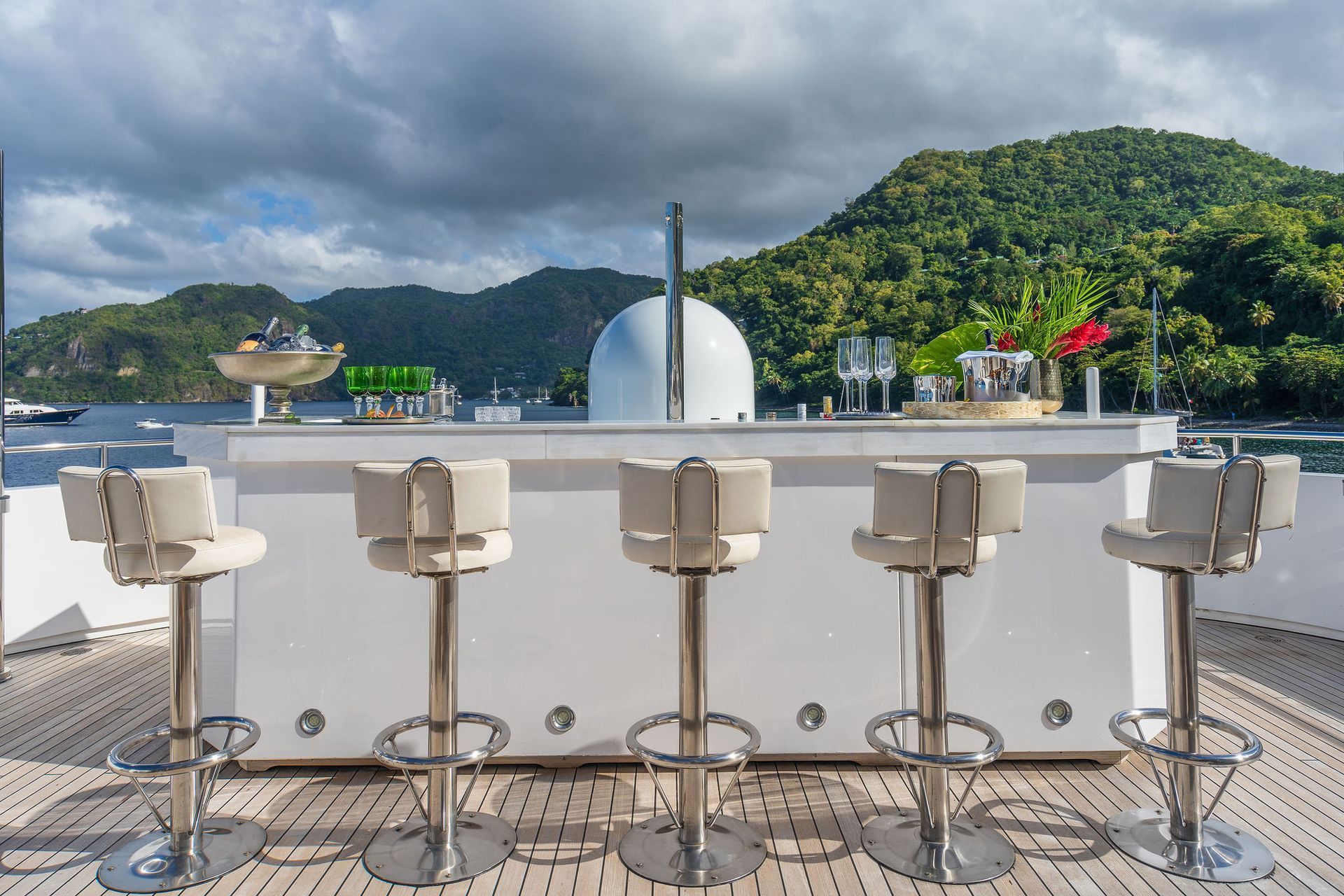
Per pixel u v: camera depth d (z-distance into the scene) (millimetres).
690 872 1852
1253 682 3250
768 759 2480
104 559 1774
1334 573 3867
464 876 1851
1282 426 39906
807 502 2398
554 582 2400
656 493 1756
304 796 2266
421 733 2385
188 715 1939
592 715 2402
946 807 1935
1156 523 1770
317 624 2365
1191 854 1897
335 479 2357
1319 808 2162
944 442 2354
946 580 2393
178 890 1814
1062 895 1769
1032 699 2393
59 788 2379
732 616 2398
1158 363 42281
